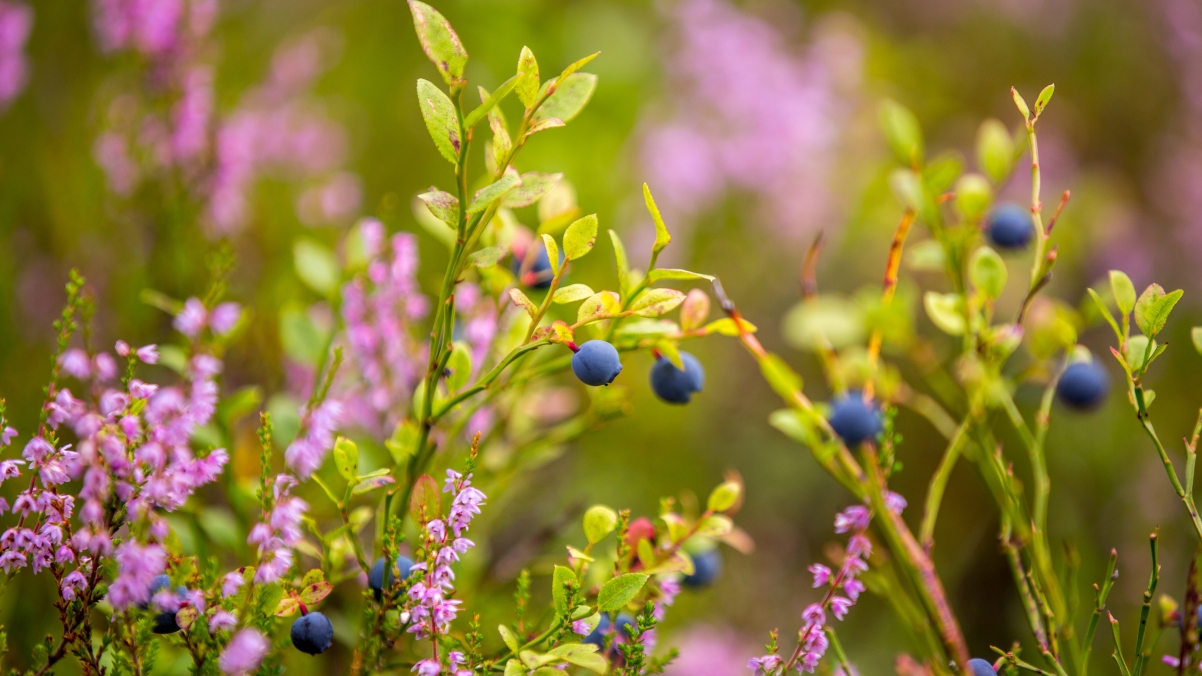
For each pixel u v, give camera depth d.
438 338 0.53
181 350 0.57
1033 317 0.59
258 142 0.72
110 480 0.51
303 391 0.60
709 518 0.54
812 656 0.53
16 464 0.51
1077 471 0.76
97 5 0.64
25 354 0.65
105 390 0.52
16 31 0.66
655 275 0.52
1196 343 0.54
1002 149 0.58
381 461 0.59
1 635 0.52
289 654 0.57
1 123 0.70
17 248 0.68
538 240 0.56
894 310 0.57
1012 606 0.70
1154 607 0.68
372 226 0.58
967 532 0.76
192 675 0.52
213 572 0.53
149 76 0.63
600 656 0.52
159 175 0.63
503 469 0.58
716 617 0.73
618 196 0.87
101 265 0.66
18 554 0.51
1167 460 0.53
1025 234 0.58
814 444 0.56
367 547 0.59
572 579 0.52
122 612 0.51
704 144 0.89
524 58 0.52
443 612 0.51
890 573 0.57
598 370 0.52
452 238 0.57
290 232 0.75
